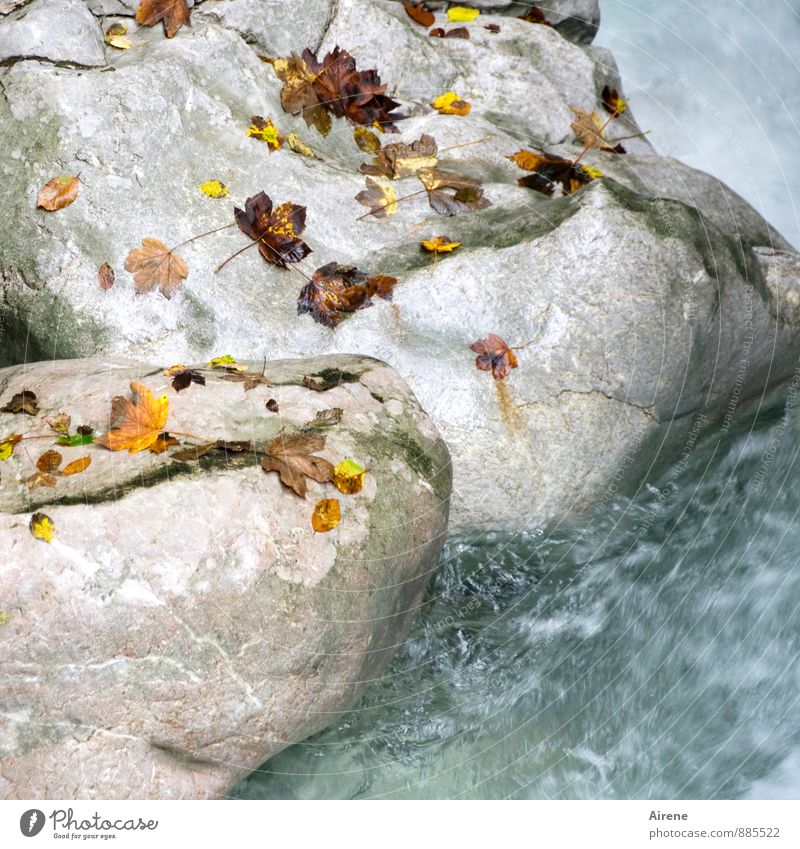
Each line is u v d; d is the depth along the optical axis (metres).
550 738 2.71
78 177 3.05
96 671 2.09
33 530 2.13
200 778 2.20
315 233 3.23
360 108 3.67
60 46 3.18
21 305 3.00
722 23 6.17
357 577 2.33
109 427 2.42
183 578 2.15
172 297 2.99
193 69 3.32
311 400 2.58
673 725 2.79
